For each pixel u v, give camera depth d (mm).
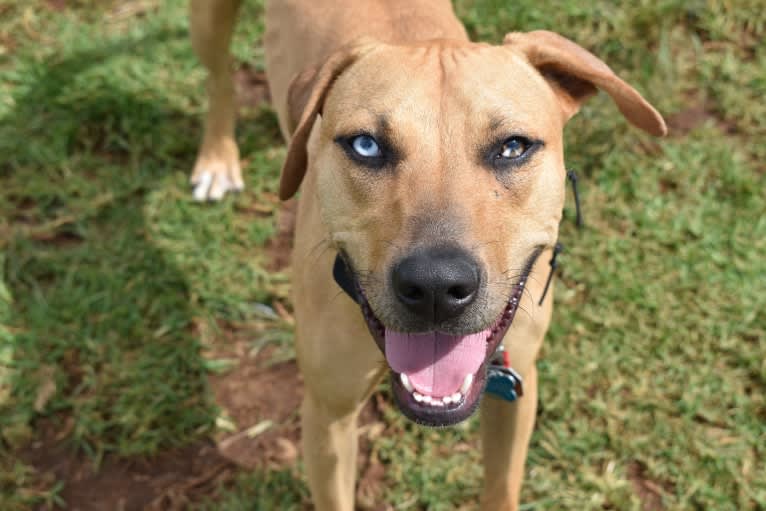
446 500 812
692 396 854
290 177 672
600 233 963
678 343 886
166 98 1085
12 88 1086
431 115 574
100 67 1101
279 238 987
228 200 1007
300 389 882
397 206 564
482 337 606
